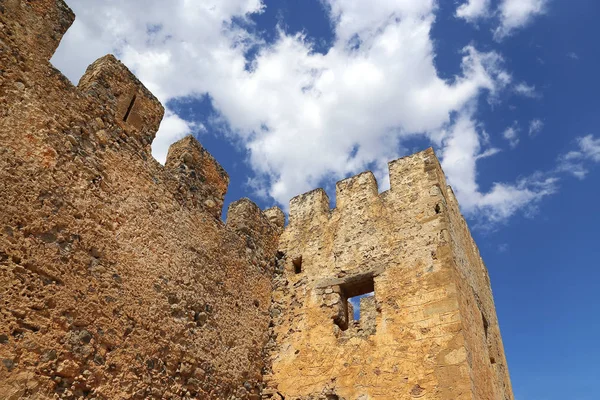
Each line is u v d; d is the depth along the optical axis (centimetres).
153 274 743
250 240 1048
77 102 711
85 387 588
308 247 1108
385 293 920
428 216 970
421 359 811
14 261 554
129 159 773
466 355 777
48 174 627
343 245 1050
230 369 848
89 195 677
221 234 947
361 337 901
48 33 698
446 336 809
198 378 765
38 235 589
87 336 608
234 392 841
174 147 950
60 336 577
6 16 645
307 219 1166
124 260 699
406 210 1009
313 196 1202
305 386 899
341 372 880
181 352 748
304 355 940
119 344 647
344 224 1085
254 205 1106
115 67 809
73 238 632
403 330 858
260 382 925
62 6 733
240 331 909
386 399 808
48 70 681
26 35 665
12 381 516
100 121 741
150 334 701
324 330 950
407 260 934
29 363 536
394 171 1091
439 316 834
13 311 537
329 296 988
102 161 718
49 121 656
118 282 676
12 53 637
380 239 1003
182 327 765
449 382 764
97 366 609
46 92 666
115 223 705
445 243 910
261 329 979
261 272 1048
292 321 1002
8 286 540
